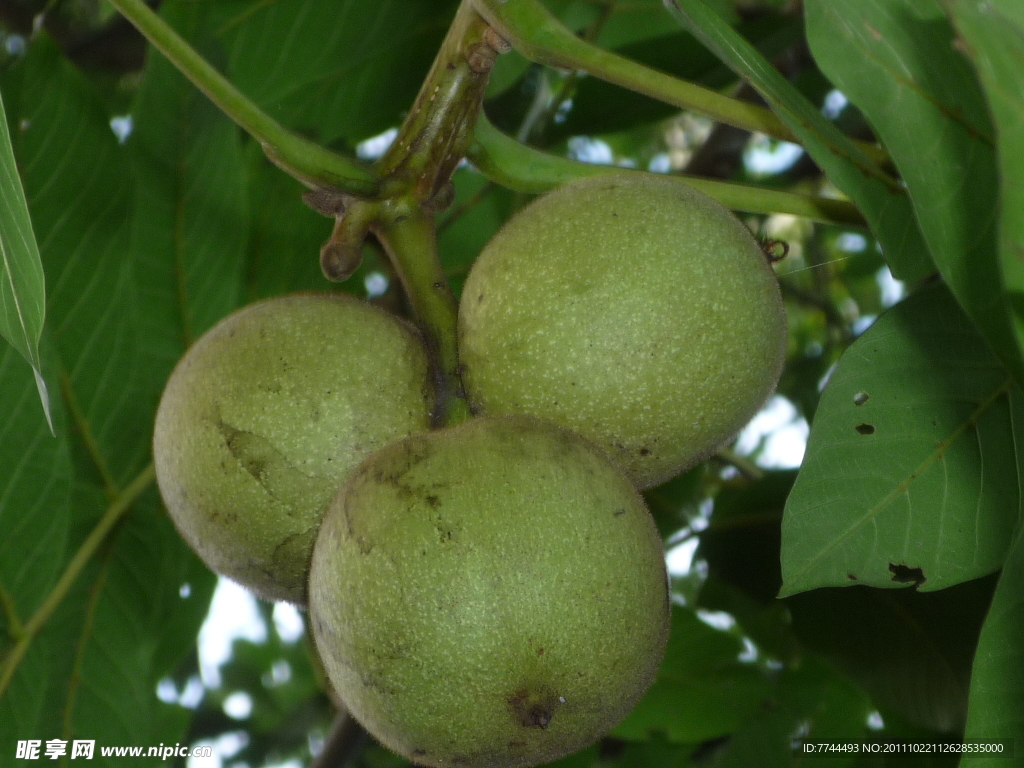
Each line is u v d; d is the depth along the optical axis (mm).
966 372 323
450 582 295
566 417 320
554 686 296
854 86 290
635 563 302
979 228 284
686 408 321
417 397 328
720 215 327
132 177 401
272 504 323
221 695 826
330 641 305
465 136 337
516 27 326
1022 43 252
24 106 392
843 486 319
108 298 400
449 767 305
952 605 390
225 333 331
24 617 387
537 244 322
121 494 404
